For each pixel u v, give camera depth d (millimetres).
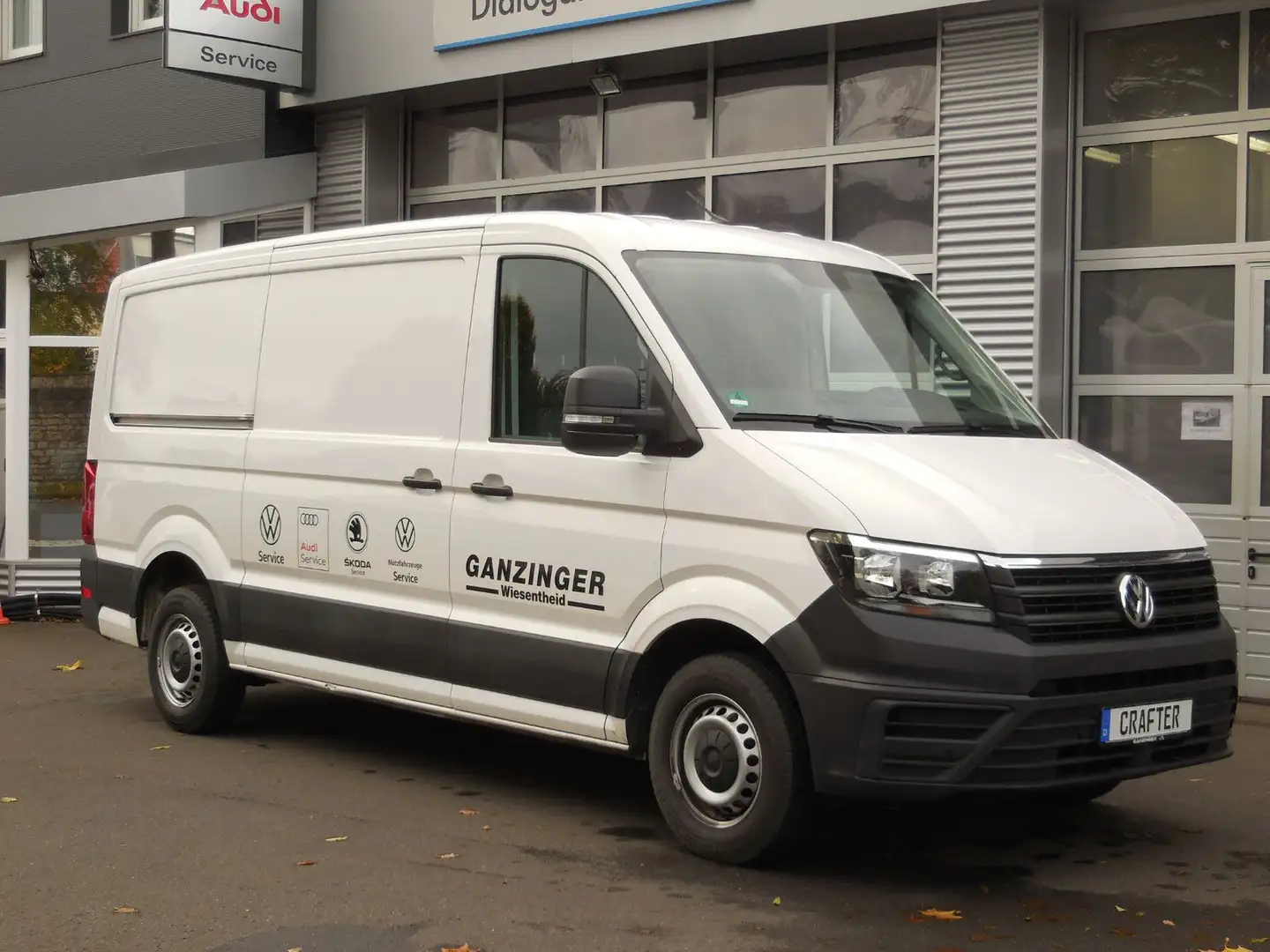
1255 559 9156
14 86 15570
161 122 14234
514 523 6266
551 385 6258
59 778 7082
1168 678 5391
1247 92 9227
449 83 12250
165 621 8211
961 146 9891
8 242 14266
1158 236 9555
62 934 4840
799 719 5348
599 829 6164
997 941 4793
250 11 12492
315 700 9211
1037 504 5395
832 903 5184
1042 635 5098
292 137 13398
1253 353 9195
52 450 14375
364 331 7094
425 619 6637
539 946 4723
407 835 6055
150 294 8547
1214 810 6633
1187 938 4852
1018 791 5090
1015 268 9703
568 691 6047
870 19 10062
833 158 10703
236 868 5570
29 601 13570
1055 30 9609
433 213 13102
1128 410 9633
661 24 10961
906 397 6156
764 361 5926
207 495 7887
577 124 12242
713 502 5543
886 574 5109
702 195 11422
